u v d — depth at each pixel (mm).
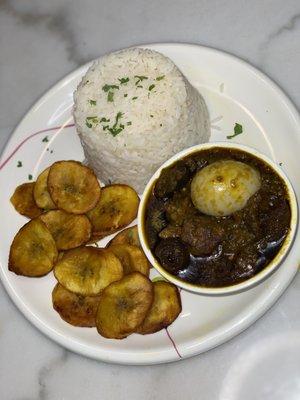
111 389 326
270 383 306
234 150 326
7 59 453
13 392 340
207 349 307
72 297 331
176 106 347
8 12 474
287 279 302
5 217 373
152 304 315
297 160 340
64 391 332
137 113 346
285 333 314
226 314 313
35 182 370
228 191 302
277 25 400
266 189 310
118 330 309
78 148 390
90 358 323
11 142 392
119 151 351
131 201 349
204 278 305
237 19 413
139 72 359
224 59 376
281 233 299
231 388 310
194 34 419
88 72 374
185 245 309
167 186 326
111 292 316
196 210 319
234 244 304
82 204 351
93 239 352
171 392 318
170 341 313
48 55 444
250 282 296
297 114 349
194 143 364
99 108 355
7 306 365
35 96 432
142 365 318
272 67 387
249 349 315
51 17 461
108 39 438
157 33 429
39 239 346
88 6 457
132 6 446
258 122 361
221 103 374
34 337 351
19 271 344
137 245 338
